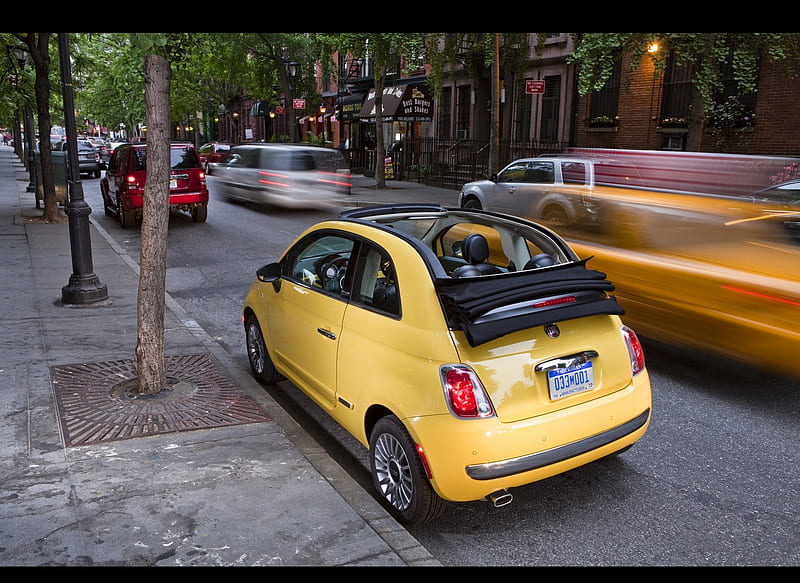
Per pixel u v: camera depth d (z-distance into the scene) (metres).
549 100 22.22
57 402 5.06
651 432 4.93
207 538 3.31
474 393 3.36
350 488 3.89
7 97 21.27
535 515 3.87
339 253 5.06
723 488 4.14
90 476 3.94
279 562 3.14
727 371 6.21
